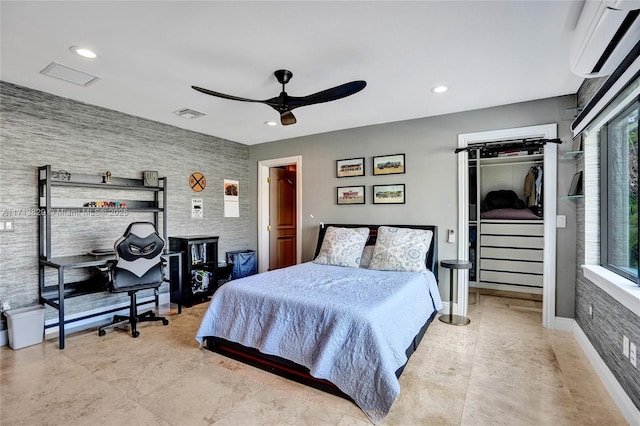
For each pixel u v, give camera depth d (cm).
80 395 208
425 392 211
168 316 371
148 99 330
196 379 230
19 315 279
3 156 291
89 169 348
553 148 319
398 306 242
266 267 535
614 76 179
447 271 377
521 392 211
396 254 346
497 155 486
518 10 184
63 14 188
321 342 216
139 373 238
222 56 239
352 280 297
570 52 212
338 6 182
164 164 421
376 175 420
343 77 275
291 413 192
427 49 229
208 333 274
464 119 366
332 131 455
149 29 204
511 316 367
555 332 315
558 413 189
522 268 488
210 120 404
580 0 174
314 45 224
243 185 536
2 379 228
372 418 185
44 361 255
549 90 305
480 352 271
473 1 177
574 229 313
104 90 306
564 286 318
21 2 175
